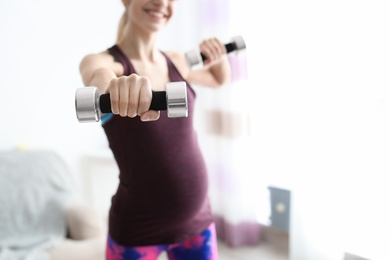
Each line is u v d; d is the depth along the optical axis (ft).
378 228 4.58
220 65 3.68
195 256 2.99
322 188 4.69
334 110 4.48
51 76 6.66
